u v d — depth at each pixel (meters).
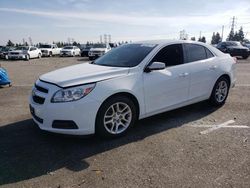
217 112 6.02
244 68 15.51
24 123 5.37
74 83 4.12
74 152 4.07
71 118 4.06
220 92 6.38
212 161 3.74
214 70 6.01
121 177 3.37
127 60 5.03
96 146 4.27
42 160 3.84
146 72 4.80
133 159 3.84
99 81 4.27
